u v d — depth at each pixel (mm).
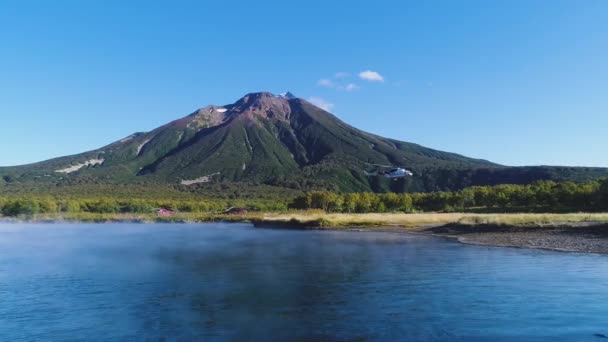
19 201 136625
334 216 92188
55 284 26391
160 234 70312
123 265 33719
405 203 135375
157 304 21344
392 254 38469
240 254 40062
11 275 29516
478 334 16156
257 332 16922
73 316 19531
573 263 31547
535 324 17172
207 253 41219
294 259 36094
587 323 17203
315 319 18453
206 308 20469
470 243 47688
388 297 22000
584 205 106375
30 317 19422
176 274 29422
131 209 150250
